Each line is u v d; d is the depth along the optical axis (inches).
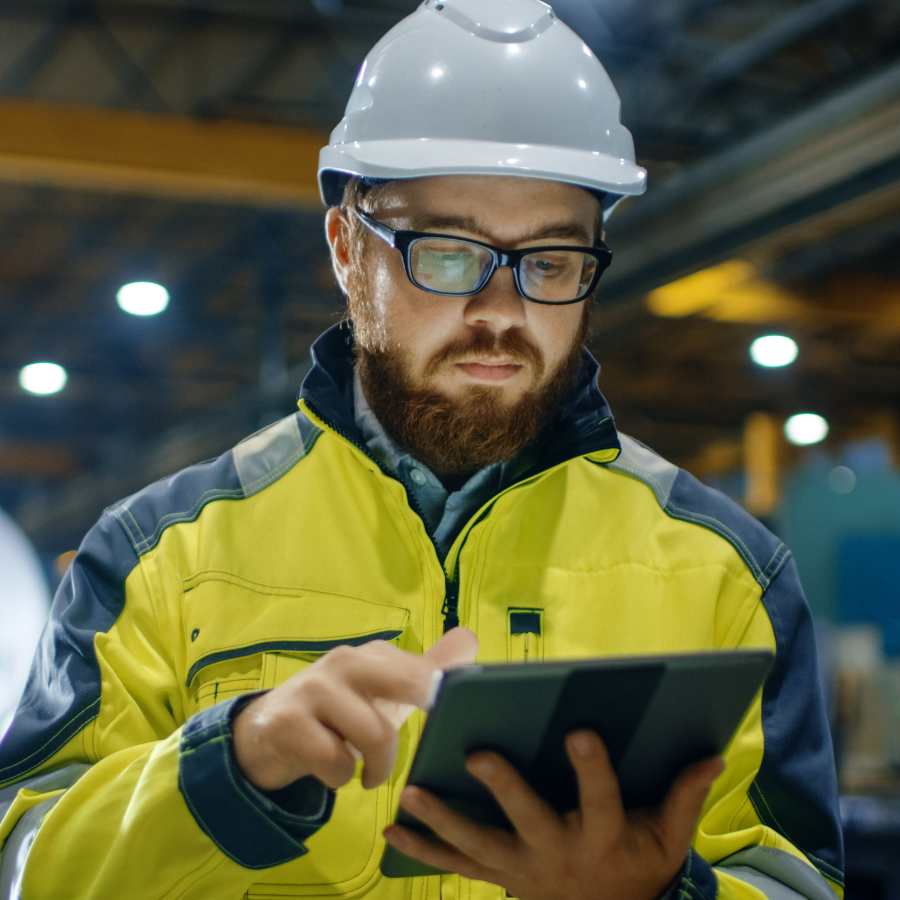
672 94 294.4
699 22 277.4
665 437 594.9
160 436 615.2
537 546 42.6
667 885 30.1
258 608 40.9
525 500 43.1
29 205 364.5
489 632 40.6
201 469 45.2
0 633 145.4
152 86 267.3
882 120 193.5
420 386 40.9
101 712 39.3
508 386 40.4
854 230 278.7
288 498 43.3
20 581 149.9
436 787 28.2
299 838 31.4
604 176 41.4
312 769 28.9
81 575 42.3
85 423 618.8
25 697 41.5
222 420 468.1
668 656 27.1
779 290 329.1
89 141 254.5
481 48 42.6
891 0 249.8
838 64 266.7
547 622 41.2
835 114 203.2
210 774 30.9
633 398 502.9
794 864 38.8
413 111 42.4
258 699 31.3
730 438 588.4
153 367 516.1
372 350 42.5
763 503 471.8
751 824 41.3
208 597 41.0
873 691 137.4
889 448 506.0
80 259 408.5
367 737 28.5
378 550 42.0
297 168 267.7
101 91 265.6
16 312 455.8
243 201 285.4
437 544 43.3
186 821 31.3
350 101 46.3
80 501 631.2
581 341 44.3
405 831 28.7
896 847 111.7
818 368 467.8
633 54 278.4
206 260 400.5
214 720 31.6
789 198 214.1
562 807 29.2
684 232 239.8
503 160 39.9
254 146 265.6
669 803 28.9
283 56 274.5
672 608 42.1
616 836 28.3
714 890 31.0
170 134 260.4
